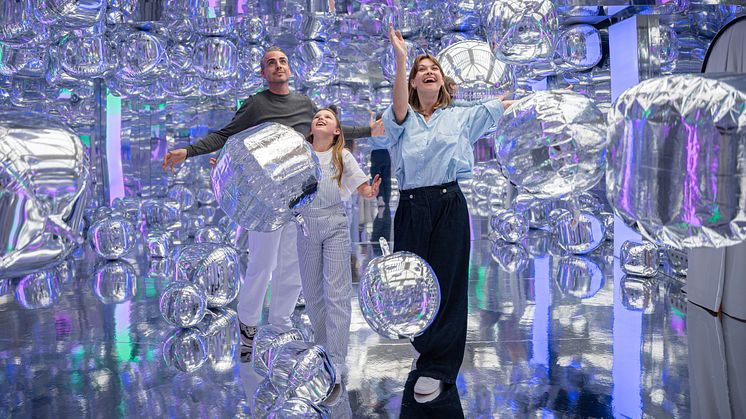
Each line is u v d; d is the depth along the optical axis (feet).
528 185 6.19
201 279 14.19
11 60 17.07
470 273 19.34
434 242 9.14
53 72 15.78
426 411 8.18
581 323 12.88
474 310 14.25
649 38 18.17
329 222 9.60
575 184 6.09
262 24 16.15
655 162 4.05
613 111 4.42
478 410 8.21
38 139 2.75
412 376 9.59
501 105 9.37
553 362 10.28
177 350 11.30
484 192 27.61
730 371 9.60
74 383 9.53
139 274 20.40
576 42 16.75
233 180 6.31
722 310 13.15
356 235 25.44
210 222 31.19
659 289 16.28
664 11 16.58
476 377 9.55
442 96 9.75
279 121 11.71
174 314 12.67
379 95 23.81
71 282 18.84
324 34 15.87
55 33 13.85
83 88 25.85
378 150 24.90
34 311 14.82
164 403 8.64
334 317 9.51
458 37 16.11
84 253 25.52
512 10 9.71
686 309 13.76
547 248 25.09
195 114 31.60
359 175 9.97
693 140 3.89
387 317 7.41
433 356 9.17
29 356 11.02
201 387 9.30
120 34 14.55
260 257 11.08
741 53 11.89
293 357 8.53
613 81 19.86
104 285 18.33
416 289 7.42
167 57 16.88
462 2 14.29
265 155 6.25
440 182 9.14
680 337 11.56
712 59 12.99
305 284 9.87
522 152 6.01
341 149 9.90
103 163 31.99
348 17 15.35
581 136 5.88
